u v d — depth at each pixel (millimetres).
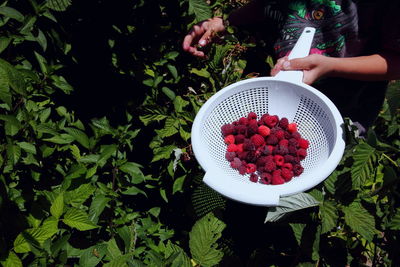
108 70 931
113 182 813
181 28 1011
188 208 954
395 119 1087
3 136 700
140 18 944
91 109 948
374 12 814
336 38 844
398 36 797
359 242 940
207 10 971
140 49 952
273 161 814
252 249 949
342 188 802
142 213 965
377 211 891
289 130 854
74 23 866
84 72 914
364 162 773
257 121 878
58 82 768
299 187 694
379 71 820
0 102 697
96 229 804
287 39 884
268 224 940
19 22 776
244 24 1034
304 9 850
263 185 707
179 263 747
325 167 718
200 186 929
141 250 803
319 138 829
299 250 862
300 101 858
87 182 743
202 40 989
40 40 750
